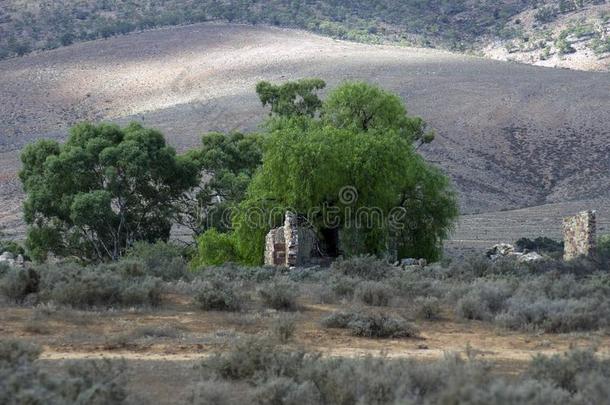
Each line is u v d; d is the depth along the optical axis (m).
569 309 89.69
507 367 65.31
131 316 91.06
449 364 56.88
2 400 46.69
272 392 51.56
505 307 95.94
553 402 47.56
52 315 88.94
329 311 99.25
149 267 140.38
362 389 51.09
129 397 52.22
